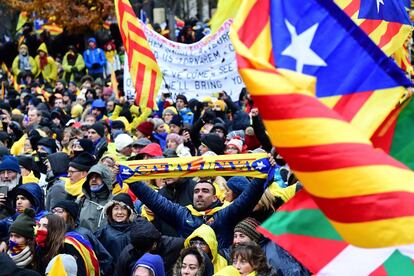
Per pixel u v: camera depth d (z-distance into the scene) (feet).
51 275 33.53
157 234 40.19
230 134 64.44
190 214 42.65
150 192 42.83
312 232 27.84
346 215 25.64
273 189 43.70
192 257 37.01
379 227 25.50
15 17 162.91
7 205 47.60
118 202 44.01
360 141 25.40
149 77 62.95
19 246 39.73
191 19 130.52
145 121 69.26
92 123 77.10
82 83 114.83
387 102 29.50
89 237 42.42
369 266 27.86
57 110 87.51
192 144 66.64
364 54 29.50
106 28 136.46
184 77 72.23
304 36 29.22
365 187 25.34
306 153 25.39
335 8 29.25
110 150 61.16
